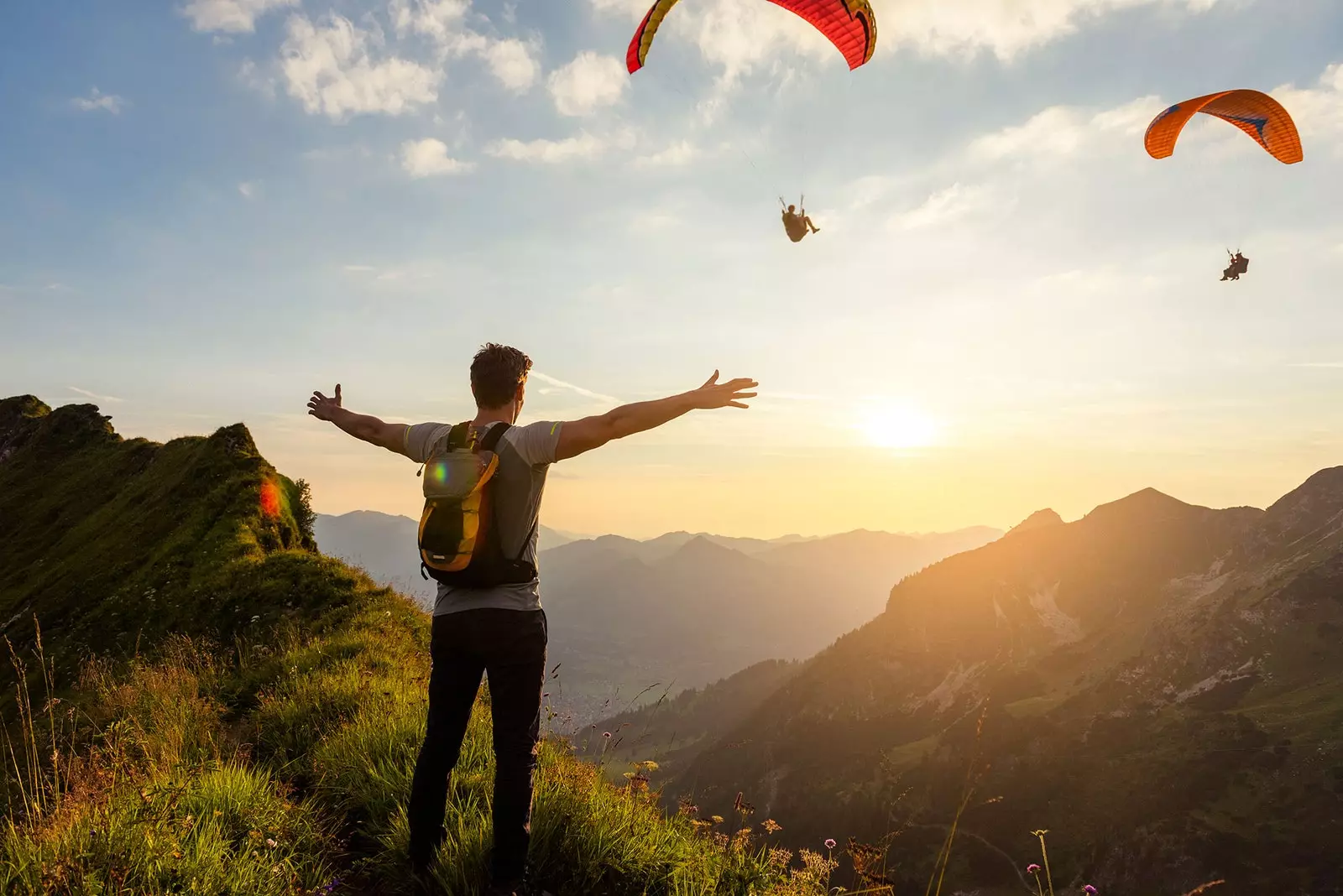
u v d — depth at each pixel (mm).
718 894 4109
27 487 51781
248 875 3730
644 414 3580
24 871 3422
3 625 27406
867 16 9672
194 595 19578
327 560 20234
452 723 3938
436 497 3711
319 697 7309
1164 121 19812
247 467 30703
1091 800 142500
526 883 4066
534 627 3801
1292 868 113188
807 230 10180
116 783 4582
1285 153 19672
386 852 4285
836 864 4176
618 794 4977
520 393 4047
